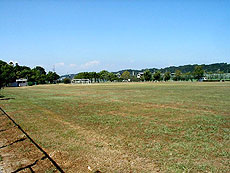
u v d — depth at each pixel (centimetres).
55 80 11750
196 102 1888
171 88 4131
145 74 11481
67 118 1212
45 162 567
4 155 628
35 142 752
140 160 579
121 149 669
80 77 12494
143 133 859
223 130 892
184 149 664
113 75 13338
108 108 1602
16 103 2048
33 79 10069
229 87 4109
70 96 2797
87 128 957
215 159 583
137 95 2734
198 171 510
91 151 652
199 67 9575
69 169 523
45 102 2094
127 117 1217
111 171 512
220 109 1473
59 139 786
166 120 1116
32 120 1165
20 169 528
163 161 571
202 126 968
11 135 853
